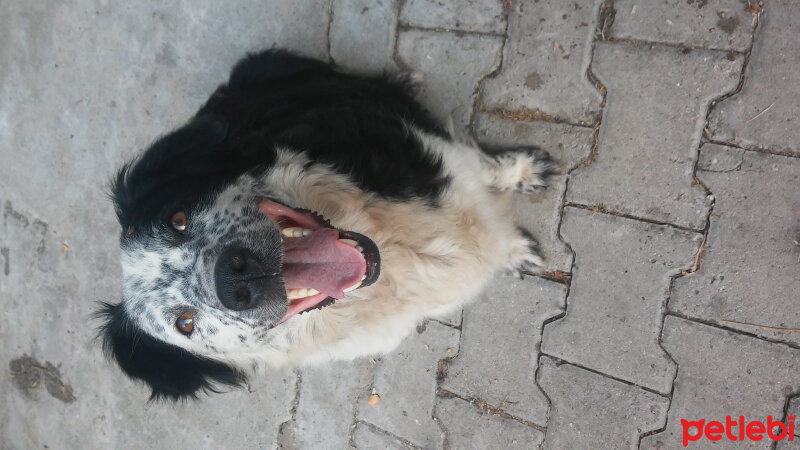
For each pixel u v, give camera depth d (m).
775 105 0.73
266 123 0.75
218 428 1.08
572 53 0.81
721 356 0.78
